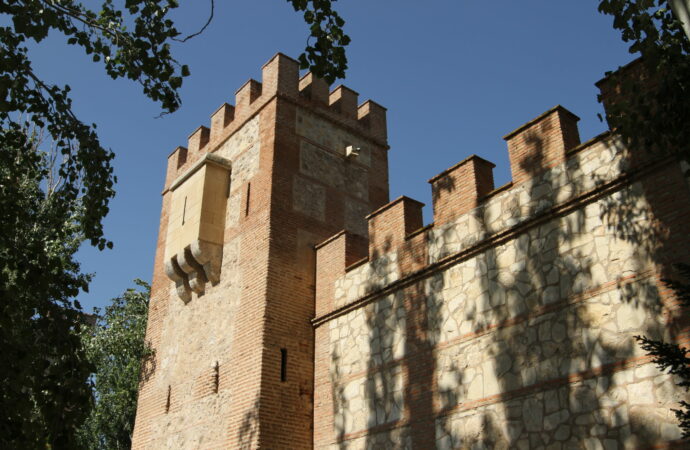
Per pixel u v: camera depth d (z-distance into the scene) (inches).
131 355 1000.9
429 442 450.6
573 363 384.2
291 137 701.9
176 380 659.4
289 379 565.0
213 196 706.2
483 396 426.9
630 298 369.4
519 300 429.1
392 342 512.7
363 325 547.2
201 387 617.6
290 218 650.8
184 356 663.8
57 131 384.8
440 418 449.7
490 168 509.0
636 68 410.6
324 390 559.8
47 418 305.1
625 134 334.3
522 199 450.9
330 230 682.8
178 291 701.9
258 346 568.1
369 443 495.5
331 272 611.2
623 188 393.1
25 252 348.2
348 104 794.8
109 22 387.2
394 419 483.8
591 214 406.3
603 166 407.8
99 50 381.1
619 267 381.1
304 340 593.3
